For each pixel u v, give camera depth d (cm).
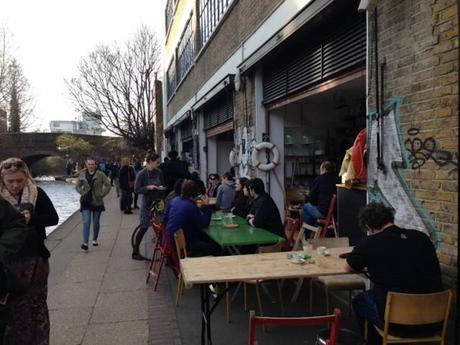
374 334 412
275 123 1078
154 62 3772
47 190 3597
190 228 679
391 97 514
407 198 489
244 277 419
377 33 539
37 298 397
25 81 5156
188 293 670
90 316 583
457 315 384
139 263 858
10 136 5044
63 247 1020
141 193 888
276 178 1075
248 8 1086
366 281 570
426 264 382
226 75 1286
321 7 677
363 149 603
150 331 530
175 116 2822
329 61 750
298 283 617
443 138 437
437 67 443
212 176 1352
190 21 2136
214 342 496
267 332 518
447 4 428
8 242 339
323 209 816
